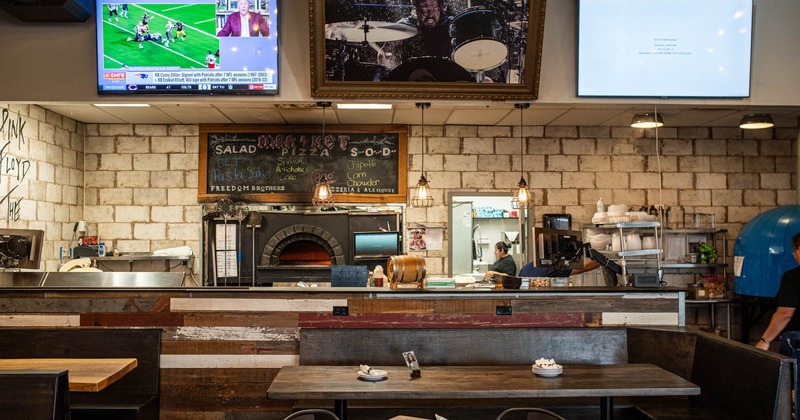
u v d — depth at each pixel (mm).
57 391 2963
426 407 4695
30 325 5184
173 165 8211
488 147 8352
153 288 5199
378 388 3619
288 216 8180
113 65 6199
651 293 5367
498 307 5227
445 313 5199
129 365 4082
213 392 5168
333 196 8180
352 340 4996
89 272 5680
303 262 8523
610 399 3986
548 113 7449
